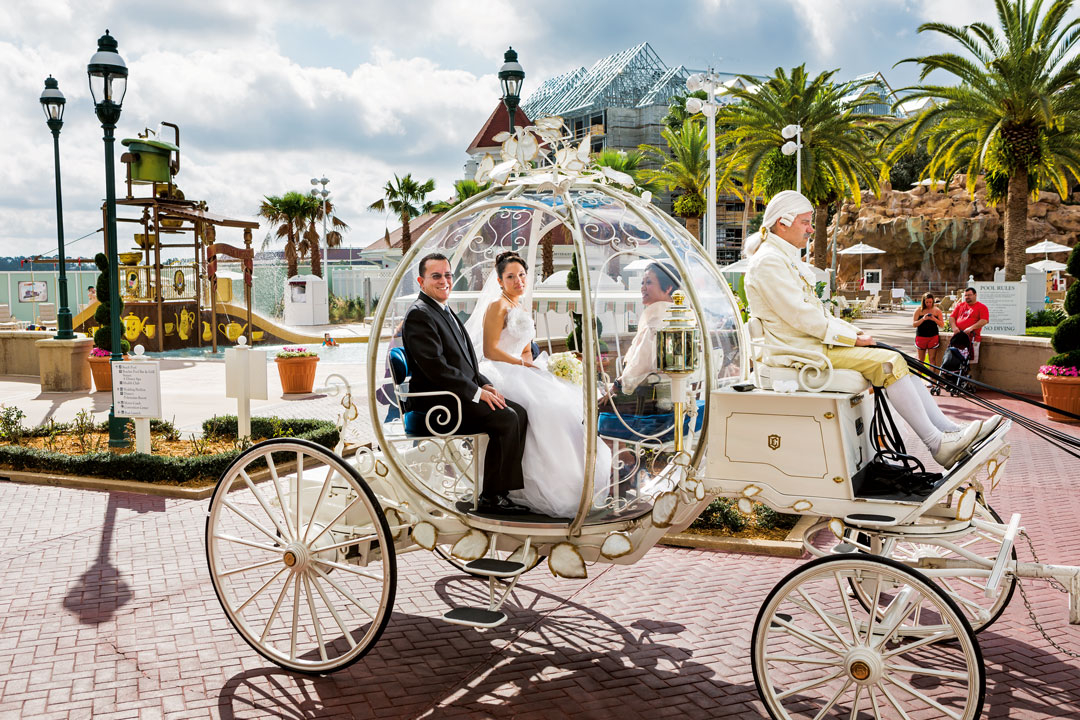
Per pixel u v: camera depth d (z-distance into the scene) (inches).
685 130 1550.2
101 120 353.4
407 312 181.2
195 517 277.3
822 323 156.6
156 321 964.0
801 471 144.9
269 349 964.6
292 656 167.9
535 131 181.2
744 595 209.2
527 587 217.6
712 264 188.4
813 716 152.6
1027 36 890.1
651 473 173.2
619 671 169.6
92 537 255.3
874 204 1888.5
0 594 208.5
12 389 597.0
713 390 151.9
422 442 188.2
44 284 1321.4
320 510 183.6
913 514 139.3
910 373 159.0
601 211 185.2
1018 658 172.9
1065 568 138.6
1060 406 444.8
